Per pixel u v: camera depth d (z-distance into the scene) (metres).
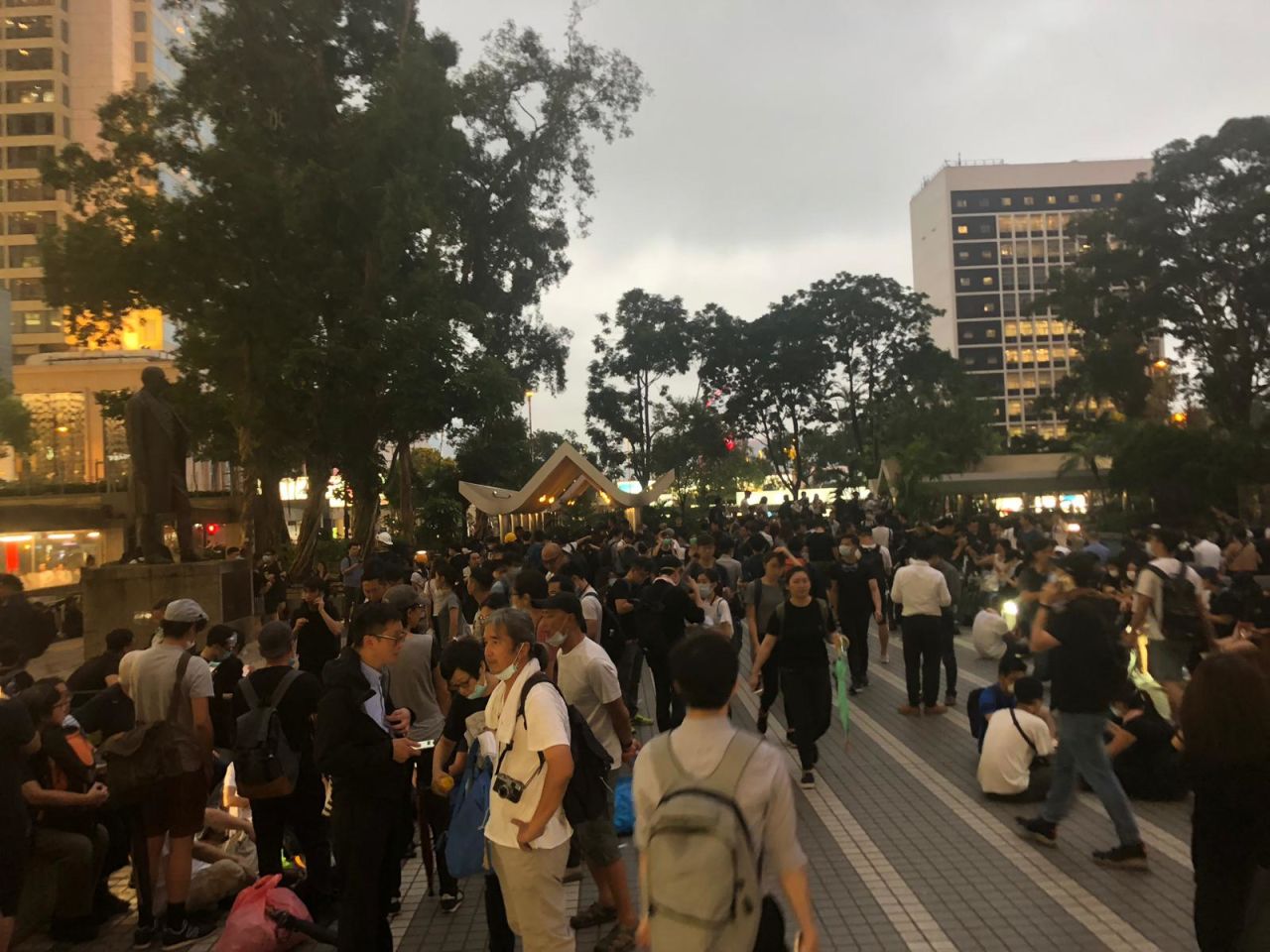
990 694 8.05
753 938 2.52
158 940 5.32
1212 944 3.42
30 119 80.69
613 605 9.77
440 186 28.17
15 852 4.53
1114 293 49.28
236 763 5.14
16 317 79.62
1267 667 4.04
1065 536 19.64
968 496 46.88
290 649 5.44
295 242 25.38
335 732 4.24
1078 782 7.30
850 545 11.66
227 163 24.34
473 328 27.89
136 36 86.12
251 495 26.42
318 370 24.94
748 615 9.79
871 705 10.72
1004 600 13.38
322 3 28.05
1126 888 5.39
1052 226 123.25
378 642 4.42
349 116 28.53
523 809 3.89
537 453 62.81
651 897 2.58
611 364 56.16
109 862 6.03
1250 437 37.50
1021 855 5.98
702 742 2.70
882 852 6.11
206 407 28.67
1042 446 79.38
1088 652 5.74
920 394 54.38
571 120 35.81
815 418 58.19
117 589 13.31
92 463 57.06
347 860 4.29
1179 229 44.72
